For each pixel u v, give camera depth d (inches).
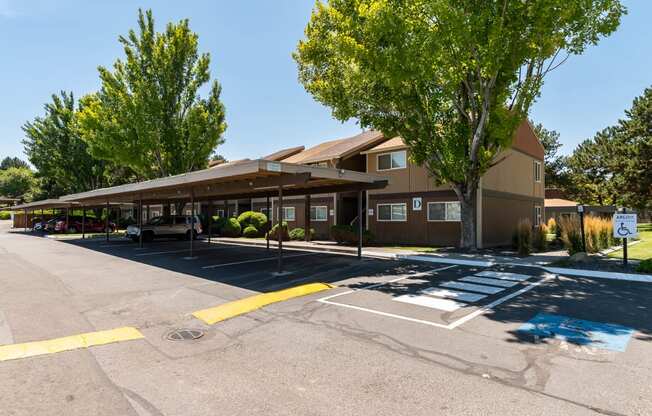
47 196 1847.9
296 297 314.8
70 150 1398.9
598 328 228.1
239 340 213.2
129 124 1016.2
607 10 485.1
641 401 139.8
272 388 152.9
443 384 154.9
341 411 134.0
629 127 1309.1
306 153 1144.8
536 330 225.1
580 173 1733.5
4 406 137.7
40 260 548.4
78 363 179.3
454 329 228.1
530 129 976.3
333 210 949.8
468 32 492.7
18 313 266.2
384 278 400.5
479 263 499.5
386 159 845.8
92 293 330.6
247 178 476.1
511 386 152.7
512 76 570.9
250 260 545.6
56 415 131.8
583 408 134.9
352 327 234.1
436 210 757.3
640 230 1321.4
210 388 153.3
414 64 499.5
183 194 674.8
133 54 1029.8
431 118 616.4
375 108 611.8
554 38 500.7
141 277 406.9
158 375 166.1
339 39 527.8
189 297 315.9
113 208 1665.8
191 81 1098.1
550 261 501.4
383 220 844.6
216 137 1103.0
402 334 219.8
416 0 499.2
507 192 832.9
